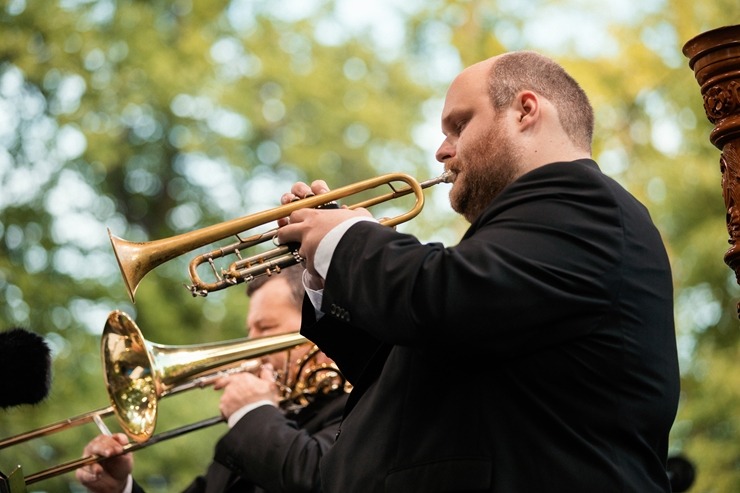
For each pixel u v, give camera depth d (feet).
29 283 59.31
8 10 63.16
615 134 58.70
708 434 54.13
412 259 16.21
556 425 16.08
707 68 17.65
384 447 16.76
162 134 66.28
